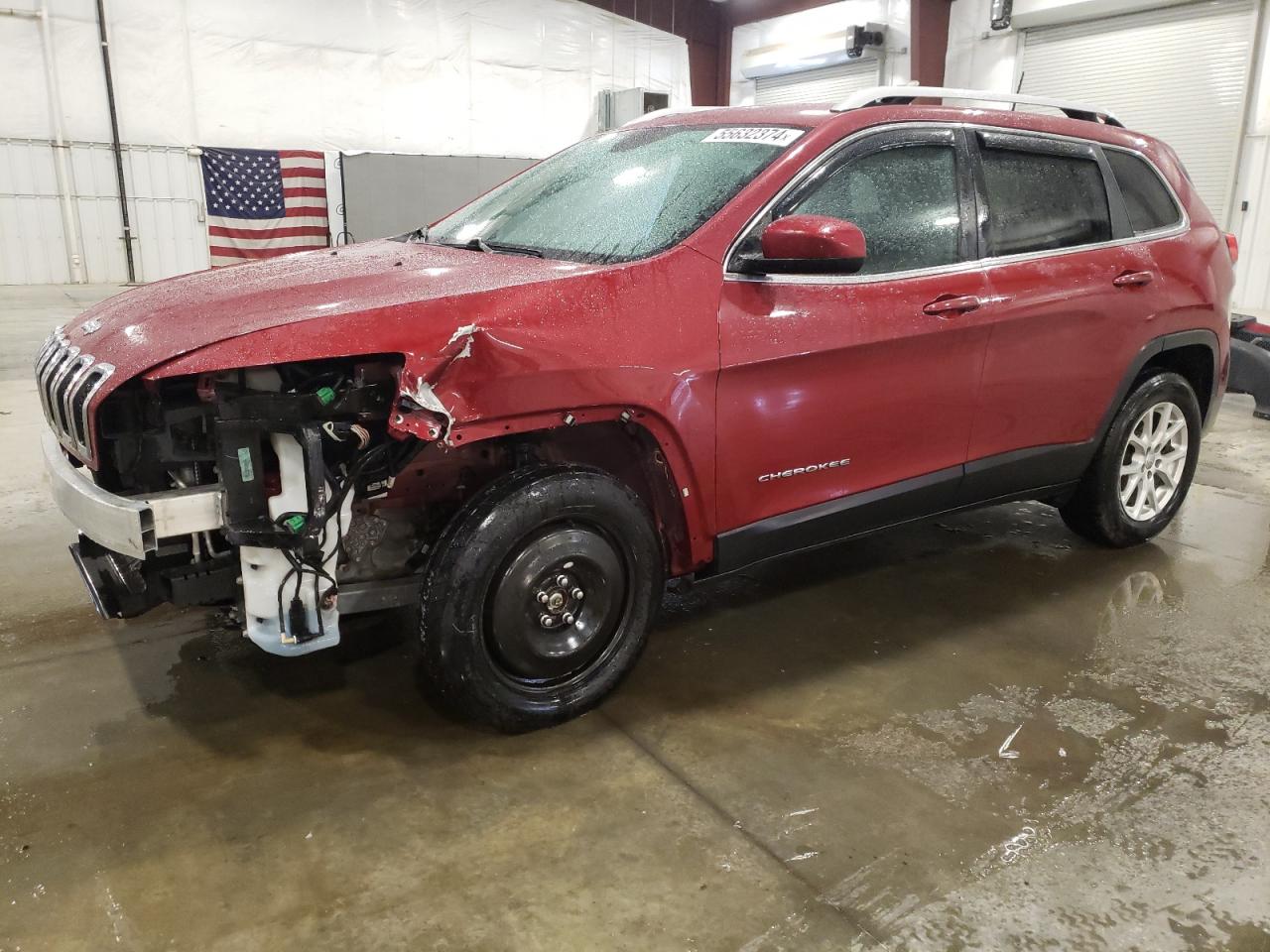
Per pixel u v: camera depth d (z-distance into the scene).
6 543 3.83
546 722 2.54
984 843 2.16
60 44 14.62
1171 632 3.29
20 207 14.98
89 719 2.58
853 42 16.17
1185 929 1.92
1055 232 3.36
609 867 2.04
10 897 1.91
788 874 2.04
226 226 16.25
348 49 16.64
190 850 2.06
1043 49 13.47
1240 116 11.17
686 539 2.70
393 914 1.89
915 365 2.94
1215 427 6.59
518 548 2.39
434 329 2.17
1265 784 2.42
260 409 2.11
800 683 2.88
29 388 7.05
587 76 18.91
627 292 2.43
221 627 3.14
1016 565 3.88
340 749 2.47
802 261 2.47
